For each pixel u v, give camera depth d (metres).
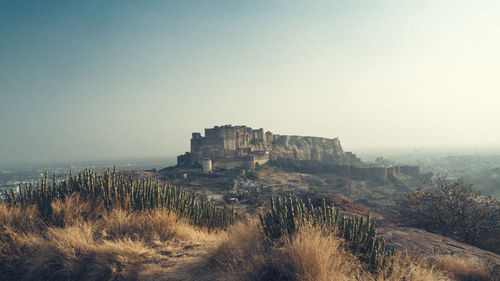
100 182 7.78
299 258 4.19
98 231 6.16
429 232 8.48
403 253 6.27
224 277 4.14
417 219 10.02
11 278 4.53
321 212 5.76
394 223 9.45
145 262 4.84
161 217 6.63
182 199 8.38
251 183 105.12
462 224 9.19
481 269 5.43
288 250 4.43
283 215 5.75
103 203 7.25
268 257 4.54
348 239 5.15
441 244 7.11
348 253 4.73
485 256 6.39
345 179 134.75
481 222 8.87
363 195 107.06
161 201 7.78
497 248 8.10
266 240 5.36
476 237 8.73
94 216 6.79
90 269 4.60
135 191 7.81
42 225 6.17
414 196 10.70
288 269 4.14
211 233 7.43
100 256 4.82
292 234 5.19
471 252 6.64
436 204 9.75
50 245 5.05
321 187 115.94
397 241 7.24
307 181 126.94
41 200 7.07
